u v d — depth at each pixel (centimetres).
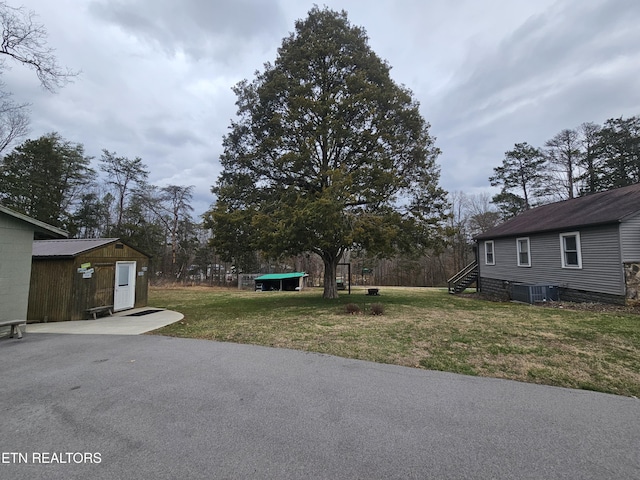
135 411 319
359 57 1367
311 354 530
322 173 1255
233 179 1419
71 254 999
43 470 223
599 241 1109
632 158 2516
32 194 2238
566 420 297
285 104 1366
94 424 292
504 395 357
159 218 3122
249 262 3206
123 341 652
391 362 484
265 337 661
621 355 502
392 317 896
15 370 458
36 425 291
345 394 361
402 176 1355
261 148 1325
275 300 1491
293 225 1048
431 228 1303
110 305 1144
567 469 221
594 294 1125
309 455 239
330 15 1435
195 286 2903
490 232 1773
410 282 3700
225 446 253
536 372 433
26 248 802
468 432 274
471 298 1495
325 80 1387
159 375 430
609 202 1225
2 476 217
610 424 289
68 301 992
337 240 1139
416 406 328
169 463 230
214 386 387
